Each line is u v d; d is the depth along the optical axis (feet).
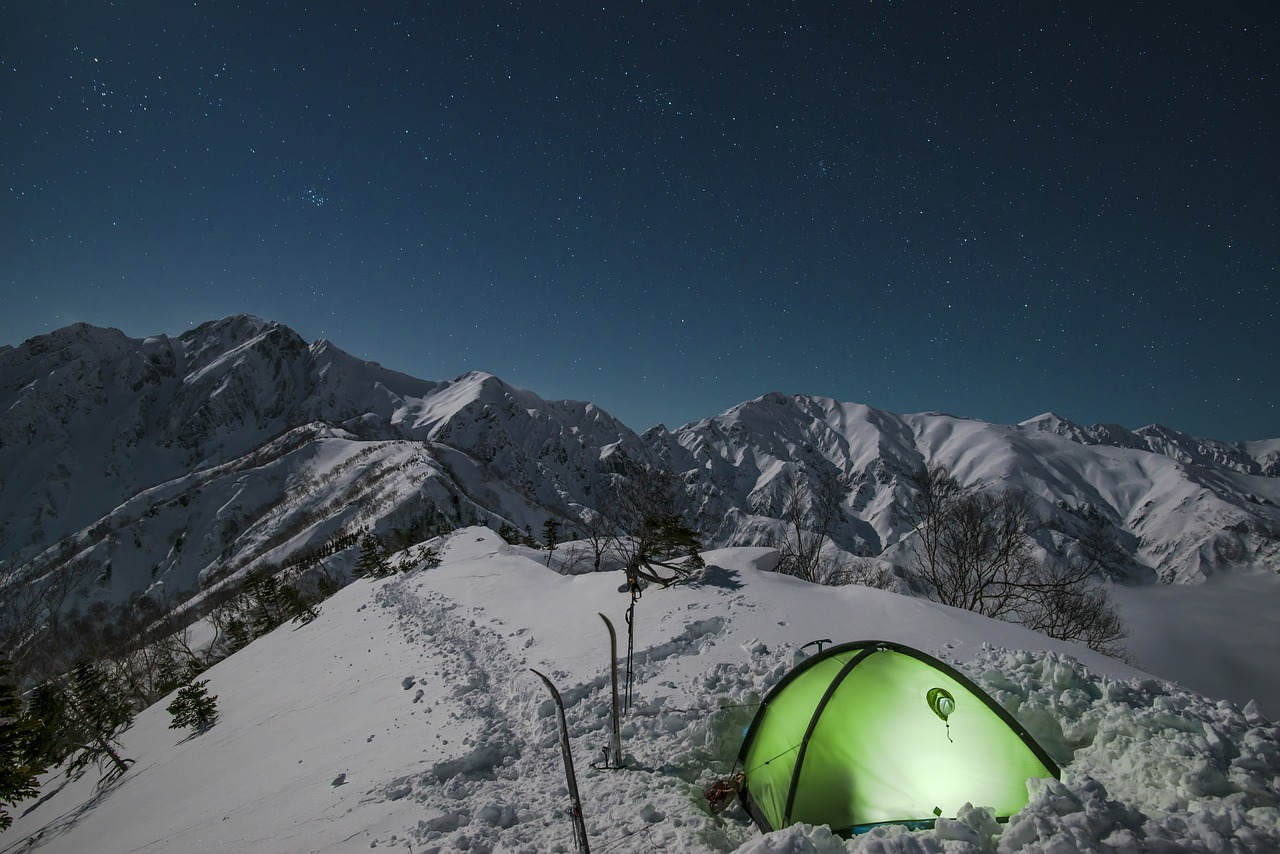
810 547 96.22
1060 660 27.61
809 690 22.84
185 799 40.93
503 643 50.16
